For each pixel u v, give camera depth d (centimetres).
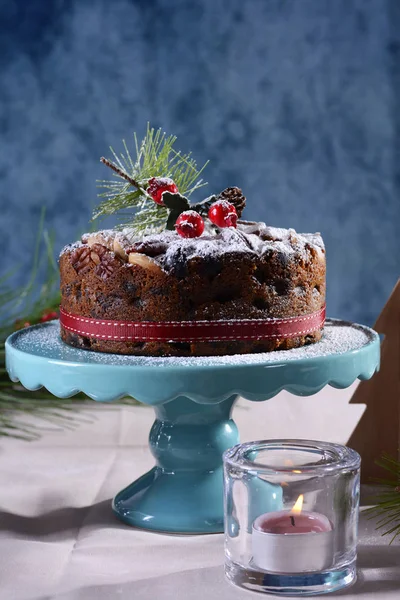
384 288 169
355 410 105
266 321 76
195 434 83
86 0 162
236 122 165
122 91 164
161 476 83
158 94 165
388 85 164
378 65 164
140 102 165
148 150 89
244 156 166
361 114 165
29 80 164
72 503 84
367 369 77
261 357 75
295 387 73
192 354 76
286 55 164
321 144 166
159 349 76
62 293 82
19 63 163
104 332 77
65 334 81
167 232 80
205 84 164
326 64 164
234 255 76
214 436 83
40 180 166
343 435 98
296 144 166
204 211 82
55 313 111
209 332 75
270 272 77
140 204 85
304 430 99
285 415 103
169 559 74
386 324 88
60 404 107
